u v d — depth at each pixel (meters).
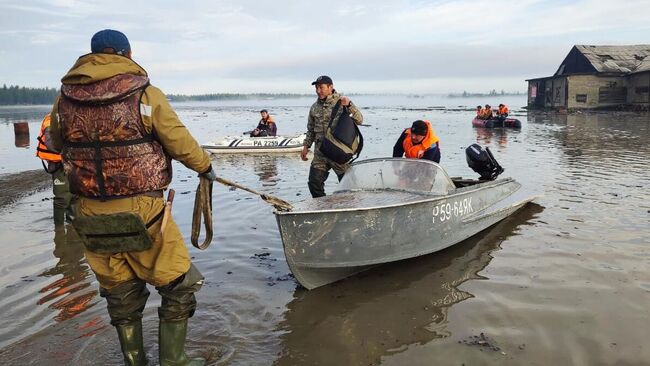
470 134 24.22
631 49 49.66
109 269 3.21
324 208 5.12
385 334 4.12
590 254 5.79
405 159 6.45
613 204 8.12
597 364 3.58
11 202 9.66
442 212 5.84
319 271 5.04
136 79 3.02
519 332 4.07
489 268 5.51
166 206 3.21
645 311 4.34
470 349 3.83
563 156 14.69
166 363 3.44
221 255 6.18
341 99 6.98
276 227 7.36
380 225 5.14
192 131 32.00
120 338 3.42
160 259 3.19
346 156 6.85
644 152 15.10
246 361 3.73
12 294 5.04
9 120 49.38
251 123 42.59
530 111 50.78
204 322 4.36
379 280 5.32
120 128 2.94
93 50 3.08
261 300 4.84
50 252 6.37
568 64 52.69
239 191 9.97
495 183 7.26
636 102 44.16
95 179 3.00
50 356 3.81
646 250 5.86
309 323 4.34
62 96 3.02
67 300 4.89
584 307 4.46
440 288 5.03
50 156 7.36
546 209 7.90
